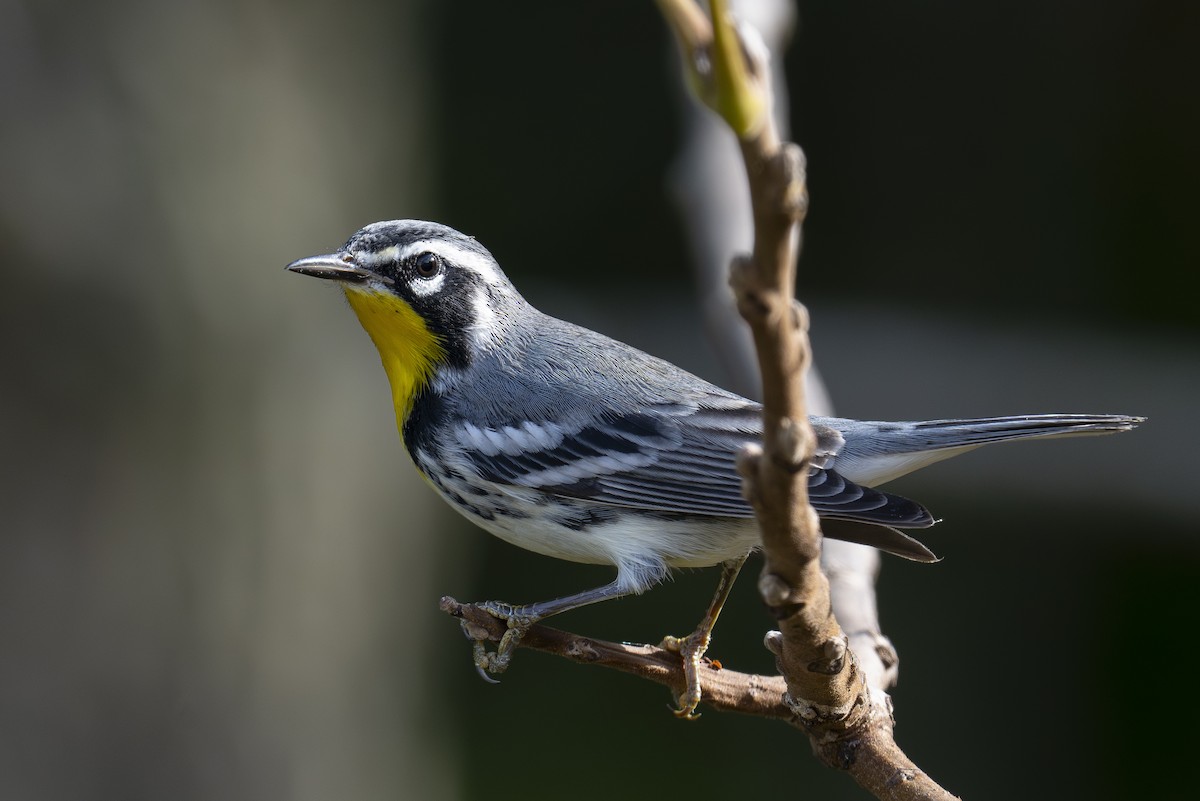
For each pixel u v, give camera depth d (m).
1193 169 19.89
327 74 12.95
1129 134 20.17
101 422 11.81
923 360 18.16
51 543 11.80
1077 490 17.19
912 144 20.81
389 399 14.12
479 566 19.88
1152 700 18.98
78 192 11.51
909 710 19.44
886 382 17.78
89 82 11.50
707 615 7.55
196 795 12.39
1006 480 17.28
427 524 14.95
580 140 22.55
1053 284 20.30
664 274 22.25
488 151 22.48
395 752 14.30
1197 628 18.81
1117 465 17.09
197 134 11.96
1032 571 19.23
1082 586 19.14
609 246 22.33
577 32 22.56
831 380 17.83
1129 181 20.14
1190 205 19.88
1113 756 19.05
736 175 9.18
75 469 11.80
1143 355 18.33
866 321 18.83
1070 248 20.30
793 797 18.42
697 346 18.36
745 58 3.12
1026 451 17.25
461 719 18.50
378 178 13.84
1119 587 19.11
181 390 12.05
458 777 16.80
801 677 5.38
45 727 11.88
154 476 12.05
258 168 12.32
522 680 19.31
